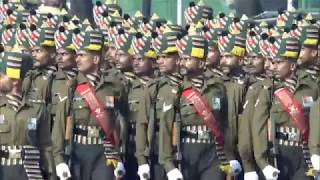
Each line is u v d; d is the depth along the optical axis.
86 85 31.56
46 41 33.53
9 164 28.00
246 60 34.59
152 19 38.12
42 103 28.33
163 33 32.25
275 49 31.16
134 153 33.41
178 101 31.09
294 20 37.78
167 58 31.97
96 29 33.72
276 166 30.73
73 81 31.70
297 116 30.66
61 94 31.59
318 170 28.88
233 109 32.72
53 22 38.44
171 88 31.28
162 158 30.72
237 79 33.59
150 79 33.38
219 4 48.78
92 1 46.88
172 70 31.94
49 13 38.75
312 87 30.91
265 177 31.03
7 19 40.38
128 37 35.09
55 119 31.30
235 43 34.47
